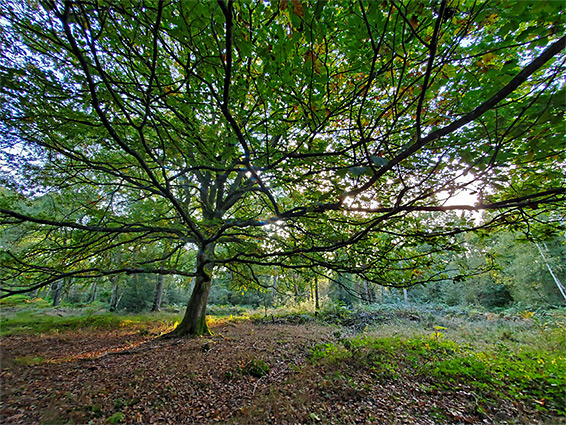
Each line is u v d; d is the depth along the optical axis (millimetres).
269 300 21734
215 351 7305
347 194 1604
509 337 8875
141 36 1822
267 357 6895
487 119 1914
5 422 3703
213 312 18766
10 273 3369
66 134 3646
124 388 4902
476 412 4277
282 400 4625
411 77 1880
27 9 2203
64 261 4672
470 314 14484
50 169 4309
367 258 3904
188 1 1183
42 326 9867
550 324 10164
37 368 5684
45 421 3752
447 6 1065
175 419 4109
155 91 2203
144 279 17156
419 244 3057
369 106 2225
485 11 1138
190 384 5199
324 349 7285
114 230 3633
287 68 1614
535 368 5562
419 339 8164
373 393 4938
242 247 4949
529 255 16375
